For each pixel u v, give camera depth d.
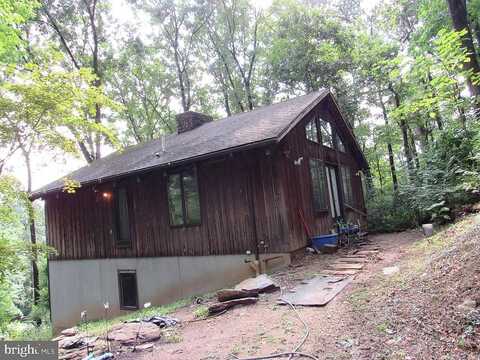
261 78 23.31
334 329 3.83
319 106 11.61
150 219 10.31
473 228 5.59
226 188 8.92
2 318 9.66
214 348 3.81
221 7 22.64
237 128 9.85
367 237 11.01
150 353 4.01
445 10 10.28
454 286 3.84
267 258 8.23
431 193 9.23
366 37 17.38
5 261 5.17
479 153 7.38
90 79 5.83
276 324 4.30
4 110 5.04
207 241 9.17
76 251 12.20
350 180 13.71
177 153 9.55
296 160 9.27
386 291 4.70
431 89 8.02
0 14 7.09
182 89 24.06
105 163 13.48
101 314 11.34
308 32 18.09
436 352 2.90
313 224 9.62
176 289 9.67
